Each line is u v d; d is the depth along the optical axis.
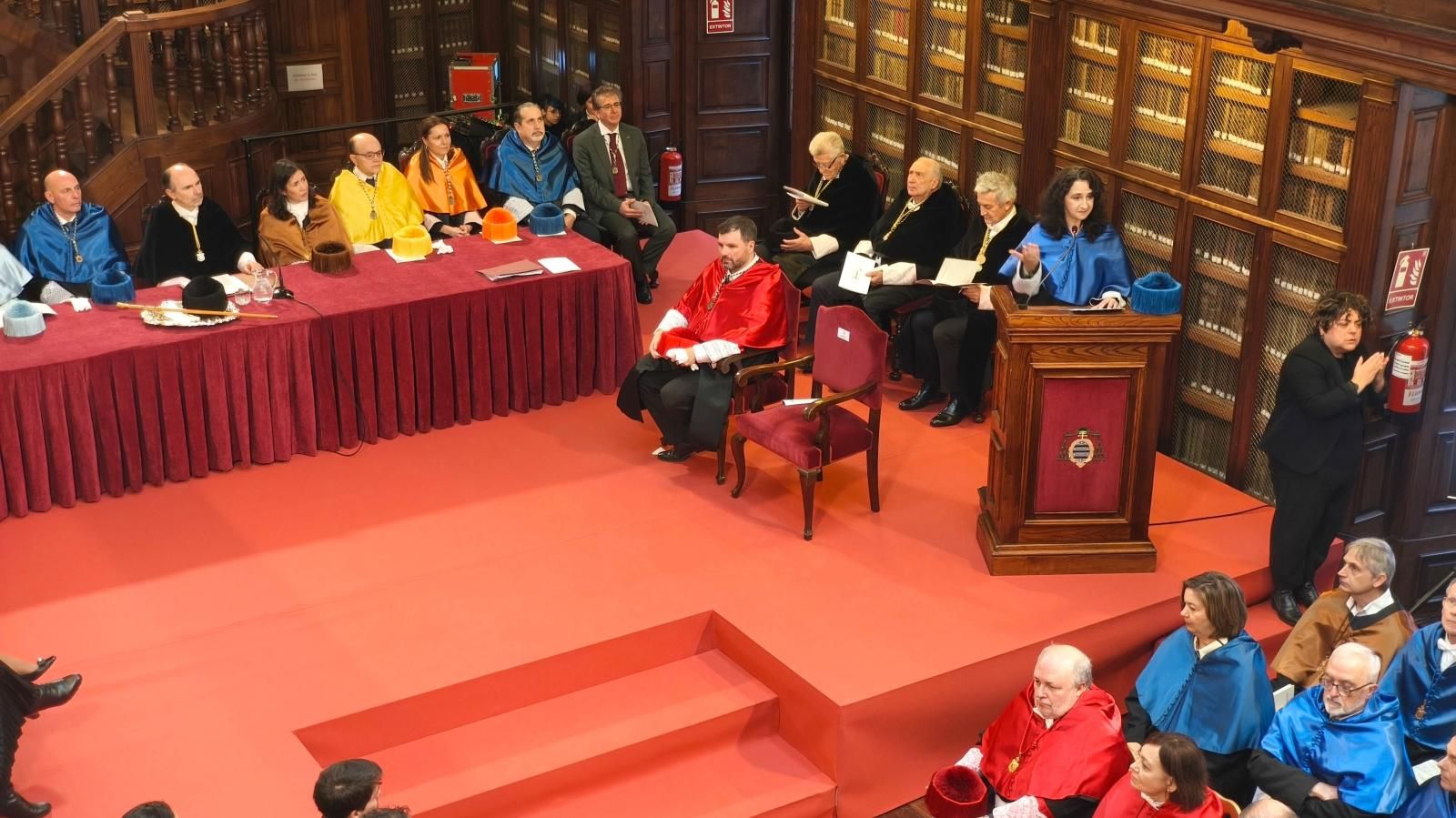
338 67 10.34
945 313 7.31
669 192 9.52
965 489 6.79
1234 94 6.50
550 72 10.59
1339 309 5.71
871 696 5.34
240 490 6.61
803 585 6.02
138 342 6.37
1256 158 6.48
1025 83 7.56
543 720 5.51
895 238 7.58
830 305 7.61
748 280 6.72
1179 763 4.48
